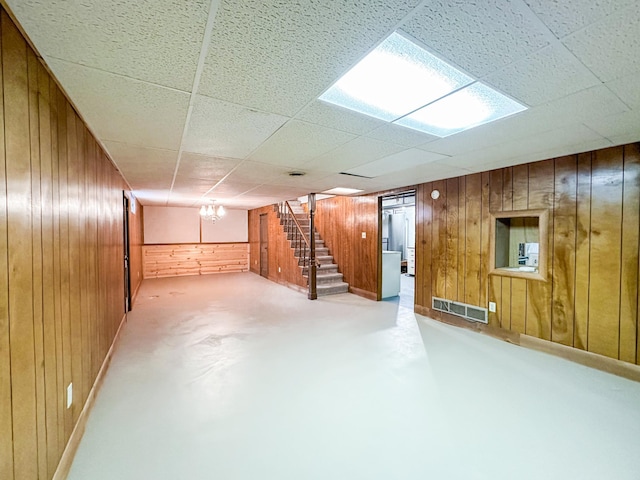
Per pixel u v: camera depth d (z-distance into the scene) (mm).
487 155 2998
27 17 1061
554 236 3166
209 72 1435
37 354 1350
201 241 9461
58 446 1569
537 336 3330
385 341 3643
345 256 6730
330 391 2506
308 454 1805
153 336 3818
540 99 1743
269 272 8422
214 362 3057
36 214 1364
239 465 1717
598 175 2836
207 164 3359
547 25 1113
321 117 1988
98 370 2535
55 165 1591
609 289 2795
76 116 1948
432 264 4559
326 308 5238
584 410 2223
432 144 2596
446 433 1989
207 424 2076
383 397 2414
